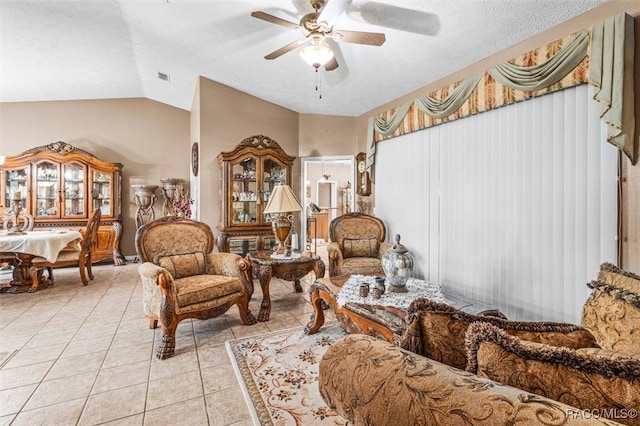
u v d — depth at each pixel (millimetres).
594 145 2250
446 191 3426
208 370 2131
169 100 5840
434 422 645
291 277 3131
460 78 3375
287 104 5109
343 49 3283
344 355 964
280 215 3807
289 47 2566
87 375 2053
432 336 926
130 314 3156
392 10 2574
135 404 1763
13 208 4375
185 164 6145
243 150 4434
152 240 2783
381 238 4133
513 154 2752
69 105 5562
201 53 3891
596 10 2275
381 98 4383
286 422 1624
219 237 4461
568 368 647
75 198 5266
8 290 3828
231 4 2869
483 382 687
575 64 2256
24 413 1676
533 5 2330
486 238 2988
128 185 5820
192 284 2594
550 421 547
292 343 2527
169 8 3082
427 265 3686
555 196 2469
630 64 2018
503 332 757
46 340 2561
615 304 1378
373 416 763
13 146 5352
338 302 2184
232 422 1631
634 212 2074
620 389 591
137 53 4156
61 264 4016
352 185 5227
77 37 3750
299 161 5363
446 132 3424
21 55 4105
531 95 2572
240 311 2885
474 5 2402
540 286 2568
